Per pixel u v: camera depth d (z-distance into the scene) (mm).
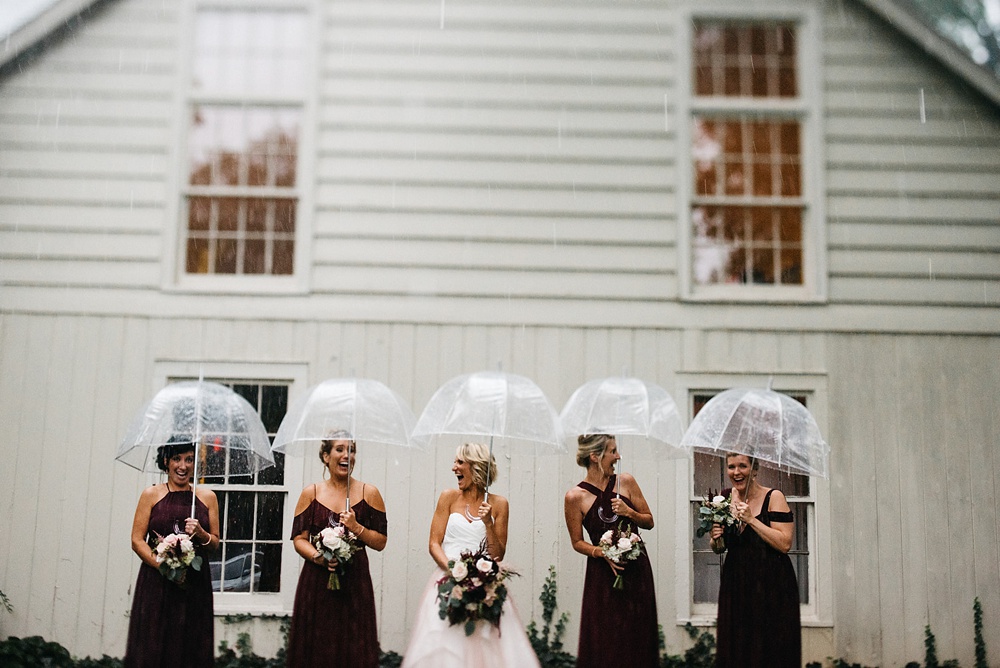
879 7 7766
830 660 7168
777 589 5430
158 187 7652
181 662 5352
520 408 5328
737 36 8109
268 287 7594
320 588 5480
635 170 7730
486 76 7832
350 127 7750
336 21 7879
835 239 7672
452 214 7660
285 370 7434
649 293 7578
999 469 7410
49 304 7438
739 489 5504
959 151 7785
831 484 7367
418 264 7582
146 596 5387
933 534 7332
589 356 7492
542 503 7238
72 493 7219
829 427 7441
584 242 7637
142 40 7828
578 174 7719
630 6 7930
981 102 7824
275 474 7340
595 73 7848
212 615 5535
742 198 7766
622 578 5555
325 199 7660
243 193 7723
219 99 7859
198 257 7746
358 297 7535
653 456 6035
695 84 8055
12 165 7602
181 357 7422
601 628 5574
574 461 7285
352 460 5488
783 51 8094
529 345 7496
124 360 7402
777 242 7836
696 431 5480
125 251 7539
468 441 6617
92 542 7164
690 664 7105
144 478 7273
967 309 7602
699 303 7570
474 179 7703
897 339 7555
